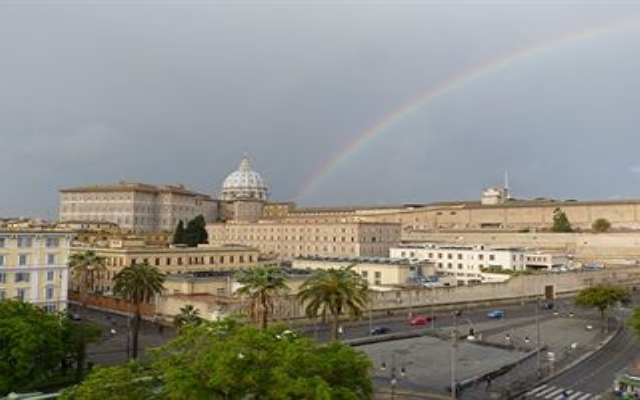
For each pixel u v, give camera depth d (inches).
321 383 1406.3
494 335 4505.4
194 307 4443.9
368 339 4192.9
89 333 2910.9
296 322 4675.2
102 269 5403.5
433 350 3919.8
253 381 1437.0
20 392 2487.7
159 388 1617.9
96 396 1478.8
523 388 3002.0
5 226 4830.2
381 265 6363.2
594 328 4859.7
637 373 3329.2
